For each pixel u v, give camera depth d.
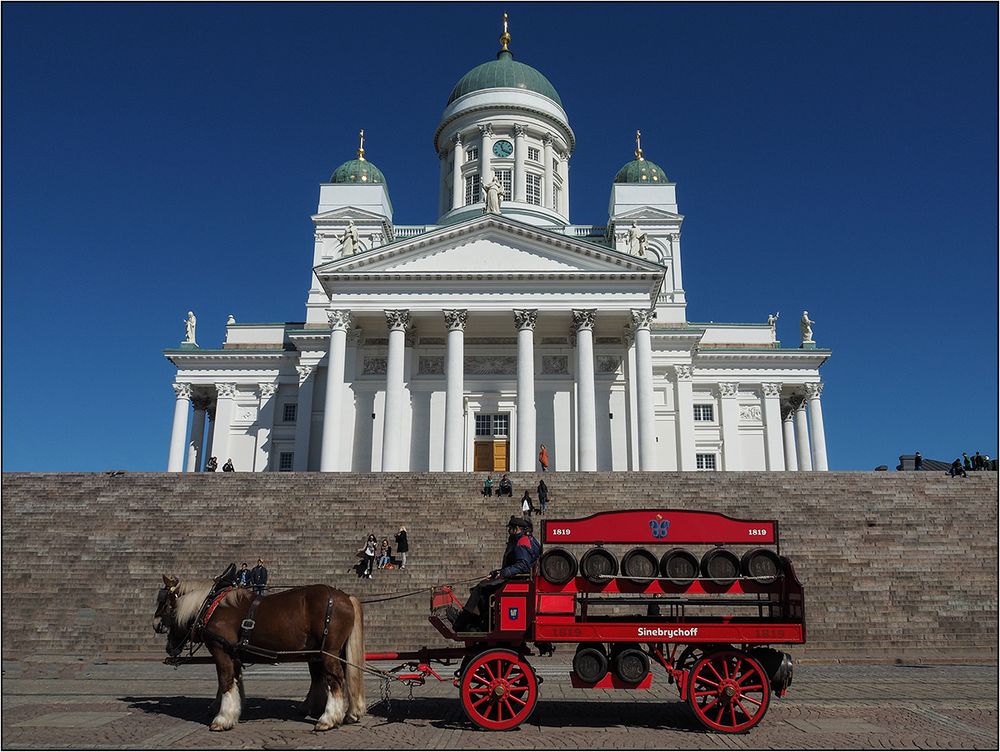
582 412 47.75
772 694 15.05
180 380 62.69
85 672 19.03
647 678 11.65
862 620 23.27
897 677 18.16
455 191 71.50
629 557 12.06
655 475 34.47
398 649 22.23
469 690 11.56
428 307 49.38
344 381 51.41
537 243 50.53
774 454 62.03
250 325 65.56
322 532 28.98
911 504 30.91
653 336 58.31
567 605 11.83
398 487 33.59
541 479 33.50
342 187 66.88
